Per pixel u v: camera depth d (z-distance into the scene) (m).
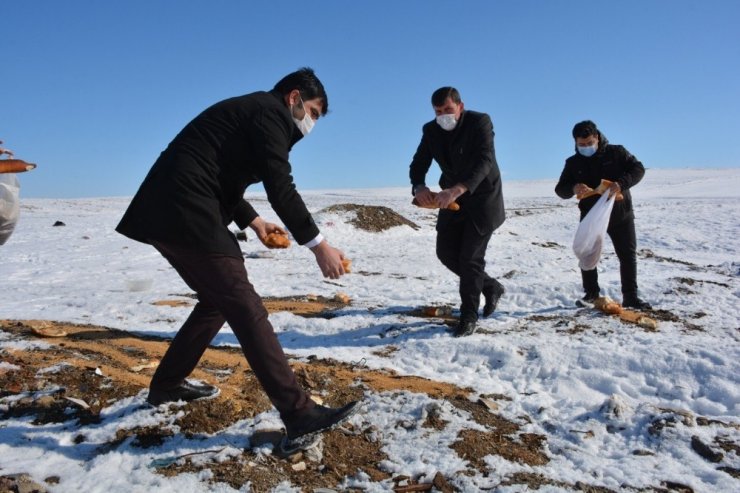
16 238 17.53
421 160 5.66
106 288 8.62
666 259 13.26
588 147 5.97
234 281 3.01
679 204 32.03
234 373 4.22
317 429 3.03
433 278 9.68
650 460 3.26
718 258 15.24
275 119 3.04
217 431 3.35
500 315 6.21
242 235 15.71
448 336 5.37
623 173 5.98
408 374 4.60
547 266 10.82
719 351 4.70
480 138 5.12
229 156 3.04
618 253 6.25
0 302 7.41
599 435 3.56
